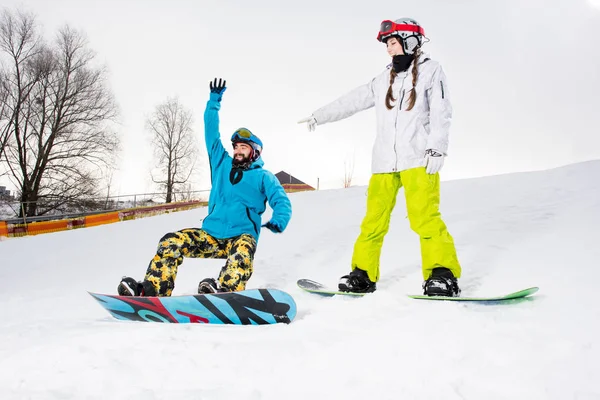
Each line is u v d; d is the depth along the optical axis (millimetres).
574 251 4289
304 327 2539
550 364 1878
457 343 2139
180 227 10695
